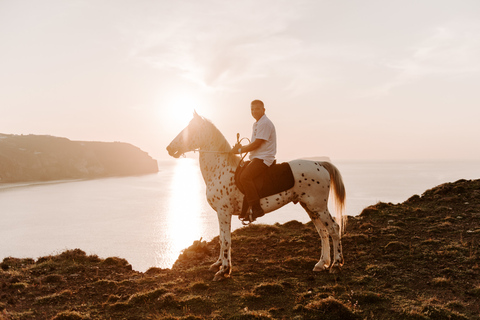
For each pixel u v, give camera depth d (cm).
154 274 748
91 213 13912
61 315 512
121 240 8750
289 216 10938
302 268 705
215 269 715
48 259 889
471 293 538
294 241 904
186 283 648
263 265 732
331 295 554
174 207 15238
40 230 10569
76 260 869
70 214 13788
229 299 564
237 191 647
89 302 588
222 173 659
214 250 919
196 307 539
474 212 1053
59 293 621
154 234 9494
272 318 486
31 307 572
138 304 562
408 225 991
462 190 1314
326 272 670
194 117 696
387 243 833
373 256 739
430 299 517
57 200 18088
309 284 614
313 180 640
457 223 958
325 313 491
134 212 13938
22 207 15950
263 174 627
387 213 1148
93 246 8031
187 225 10894
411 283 593
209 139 678
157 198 18650
